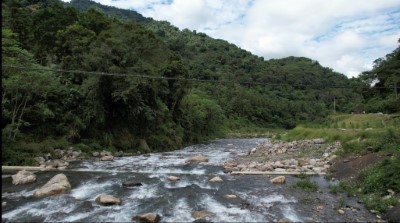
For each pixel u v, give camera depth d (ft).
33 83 67.26
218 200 38.17
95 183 47.01
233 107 274.16
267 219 31.09
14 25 123.44
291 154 74.54
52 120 79.71
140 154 93.66
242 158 77.71
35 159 63.82
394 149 50.83
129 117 95.96
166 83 118.62
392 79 162.71
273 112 304.50
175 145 117.39
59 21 115.75
